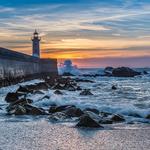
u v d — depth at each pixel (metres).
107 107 18.97
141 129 13.48
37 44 97.12
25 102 21.62
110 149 10.32
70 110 16.62
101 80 76.88
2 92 35.75
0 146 10.62
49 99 23.28
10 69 51.03
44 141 11.37
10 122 15.36
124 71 102.38
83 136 12.20
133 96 30.44
